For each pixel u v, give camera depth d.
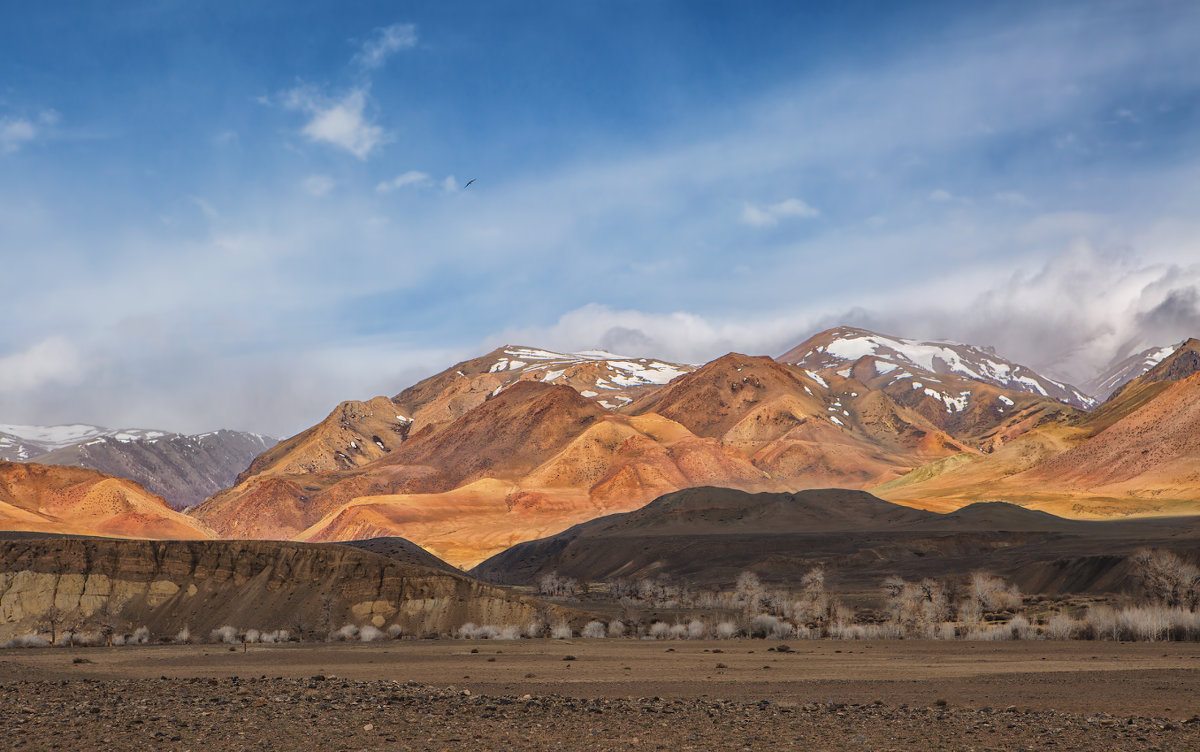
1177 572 113.69
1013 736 30.80
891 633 95.00
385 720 35.69
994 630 87.25
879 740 30.62
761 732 32.47
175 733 33.00
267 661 75.31
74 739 32.09
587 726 34.16
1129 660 61.28
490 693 47.88
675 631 102.56
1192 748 28.22
